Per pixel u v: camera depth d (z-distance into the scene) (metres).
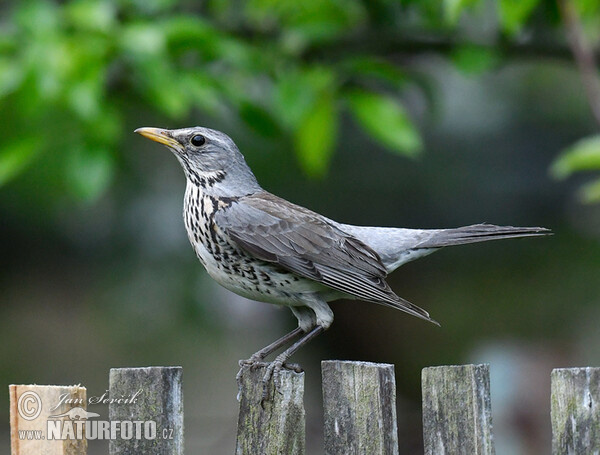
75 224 16.53
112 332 17.61
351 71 11.34
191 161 9.64
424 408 6.51
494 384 14.53
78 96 10.08
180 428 6.75
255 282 9.33
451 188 16.45
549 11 11.13
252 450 6.95
